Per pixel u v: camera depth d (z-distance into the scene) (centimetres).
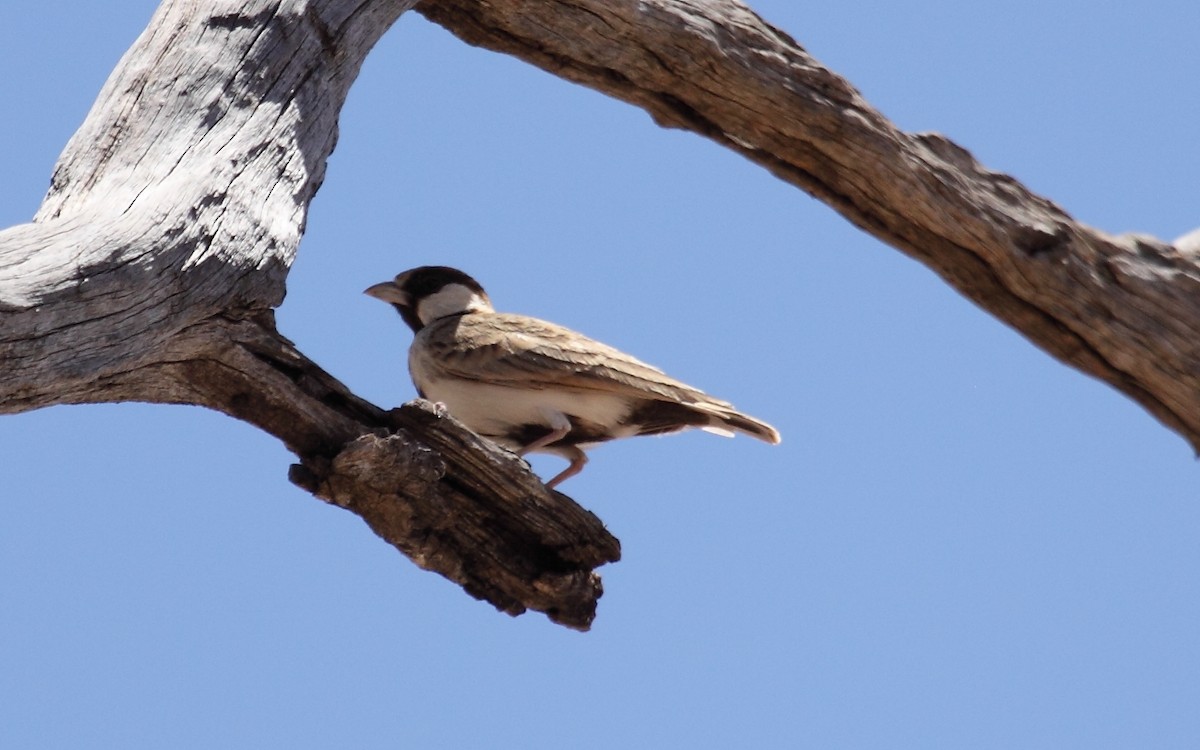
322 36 1103
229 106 1012
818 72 1412
